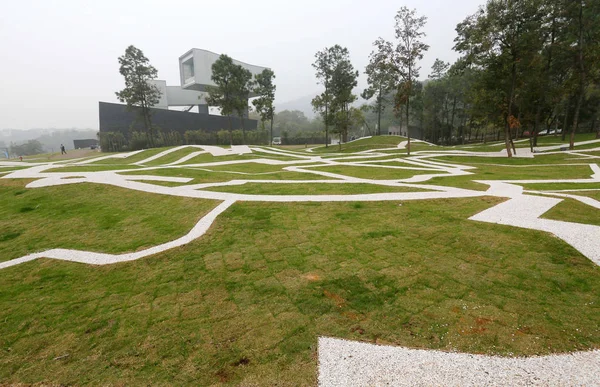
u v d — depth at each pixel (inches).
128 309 199.6
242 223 352.8
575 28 1160.2
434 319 174.4
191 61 2731.3
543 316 173.2
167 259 271.3
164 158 1277.1
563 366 136.9
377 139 2026.3
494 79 1067.3
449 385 130.0
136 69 1822.1
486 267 229.9
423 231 303.0
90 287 231.9
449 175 678.5
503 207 371.2
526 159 1036.5
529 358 142.7
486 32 973.2
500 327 165.3
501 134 2549.2
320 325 173.3
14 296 224.5
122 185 587.5
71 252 301.1
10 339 176.4
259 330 171.2
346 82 1828.2
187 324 180.1
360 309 186.7
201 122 2647.6
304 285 215.9
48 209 466.0
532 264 230.4
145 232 345.7
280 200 443.2
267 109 2047.2
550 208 361.1
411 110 2315.5
